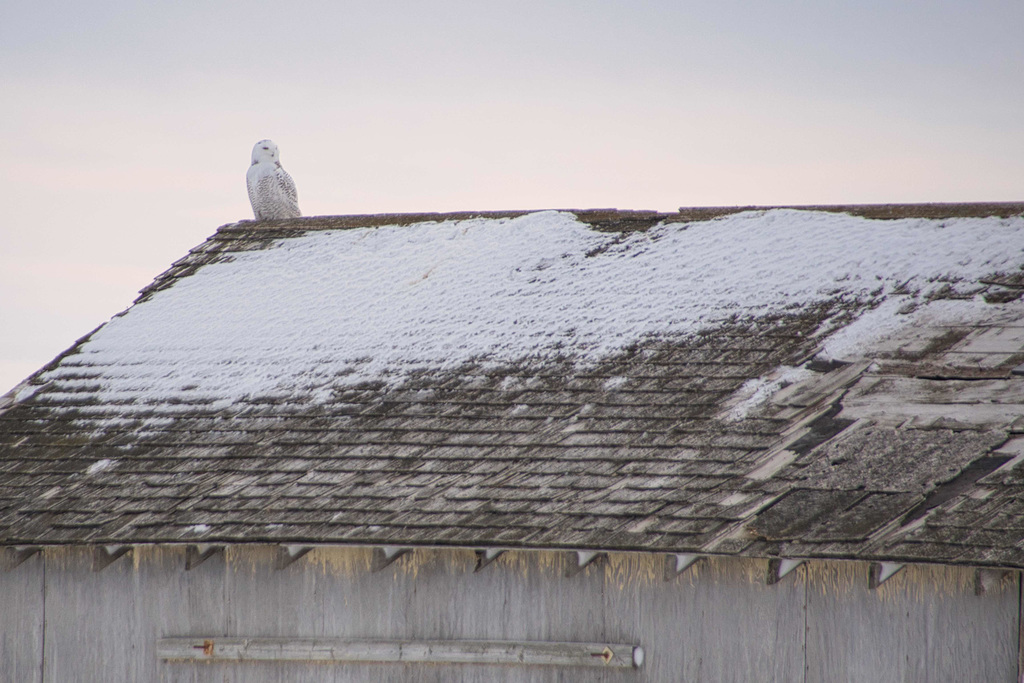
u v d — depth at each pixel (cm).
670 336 3666
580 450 3166
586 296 3988
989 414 2939
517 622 3142
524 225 4600
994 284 3519
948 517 2589
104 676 3472
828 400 3153
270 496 3225
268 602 3359
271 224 5091
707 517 2767
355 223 4934
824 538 2608
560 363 3641
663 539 2719
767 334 3566
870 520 2630
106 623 3488
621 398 3381
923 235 3909
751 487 2847
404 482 3173
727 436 3092
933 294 3547
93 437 3744
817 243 4009
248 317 4325
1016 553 2442
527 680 3123
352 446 3409
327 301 4319
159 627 3444
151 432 3709
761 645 2927
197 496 3294
